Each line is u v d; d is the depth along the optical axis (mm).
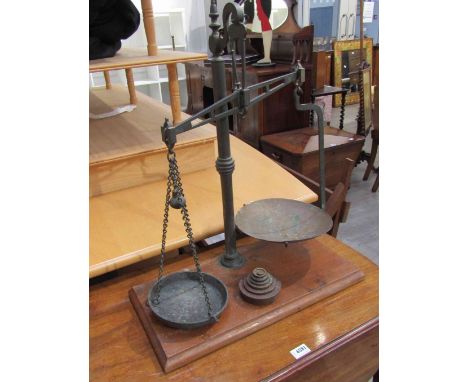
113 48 1209
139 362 660
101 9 1144
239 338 693
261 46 2494
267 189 1119
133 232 925
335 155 2164
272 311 729
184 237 901
